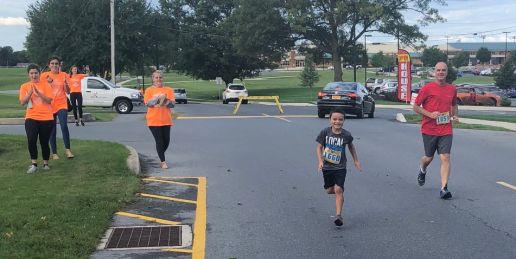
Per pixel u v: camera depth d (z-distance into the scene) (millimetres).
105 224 6531
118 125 19031
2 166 9766
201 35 66875
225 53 66188
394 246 5965
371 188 8945
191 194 8484
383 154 12586
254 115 25578
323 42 56344
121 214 7215
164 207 7664
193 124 19922
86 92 27312
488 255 5656
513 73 67000
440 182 9430
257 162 11430
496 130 18875
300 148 13469
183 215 7262
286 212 7430
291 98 57312
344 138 6789
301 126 19172
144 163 11227
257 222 6941
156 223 6848
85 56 45375
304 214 7328
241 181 9492
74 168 9617
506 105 43312
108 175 9195
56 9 45688
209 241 6152
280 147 13648
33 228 6031
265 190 8773
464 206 7754
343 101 22984
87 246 5676
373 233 6457
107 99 27406
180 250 5832
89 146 11938
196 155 12328
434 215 7270
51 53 45906
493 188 8961
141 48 49062
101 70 47781
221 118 23188
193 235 6367
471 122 22156
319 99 23391
